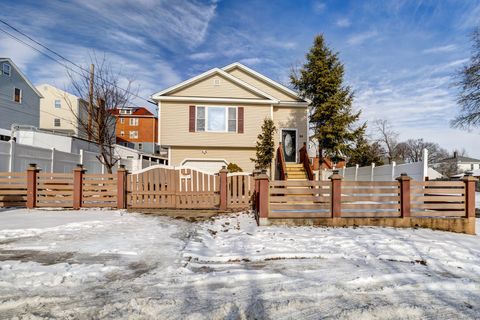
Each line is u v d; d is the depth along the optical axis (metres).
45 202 9.99
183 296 3.42
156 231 6.86
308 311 3.10
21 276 3.98
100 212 9.34
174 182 10.23
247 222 8.17
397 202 7.98
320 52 17.78
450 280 4.01
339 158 17.22
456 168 49.31
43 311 3.04
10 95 24.20
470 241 6.48
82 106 28.23
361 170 17.59
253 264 4.71
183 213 9.47
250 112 16.41
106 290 3.58
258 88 17.69
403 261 4.95
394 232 7.11
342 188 7.91
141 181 10.15
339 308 3.16
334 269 4.44
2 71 23.44
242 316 2.99
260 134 16.12
